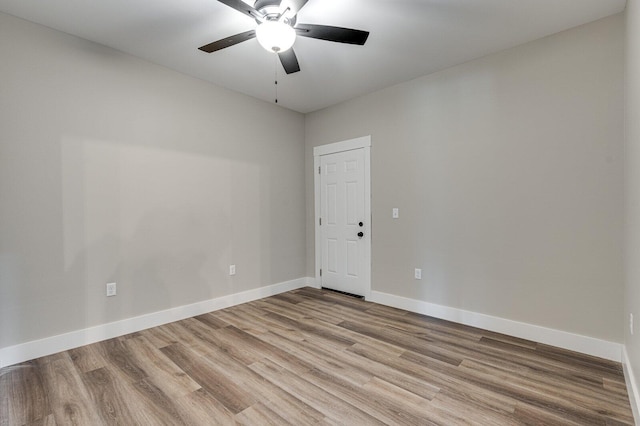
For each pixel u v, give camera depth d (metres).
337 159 4.15
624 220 2.20
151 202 3.00
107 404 1.83
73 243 2.55
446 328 2.94
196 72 3.21
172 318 3.13
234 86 3.56
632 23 1.84
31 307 2.36
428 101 3.28
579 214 2.44
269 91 3.71
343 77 3.33
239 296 3.71
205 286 3.40
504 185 2.80
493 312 2.87
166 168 3.11
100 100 2.69
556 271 2.54
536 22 2.37
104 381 2.06
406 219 3.47
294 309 3.50
